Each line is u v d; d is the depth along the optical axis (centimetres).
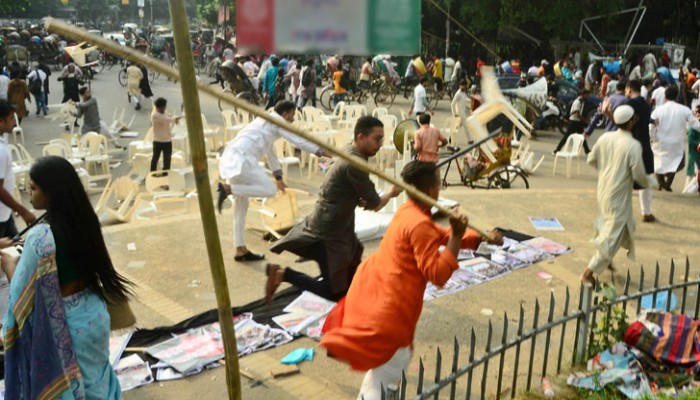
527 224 798
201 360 446
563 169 1343
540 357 466
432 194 348
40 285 276
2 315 442
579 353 446
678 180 1227
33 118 1934
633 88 804
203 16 4791
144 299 554
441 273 323
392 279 336
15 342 287
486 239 340
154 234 729
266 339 480
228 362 189
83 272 291
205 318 508
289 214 729
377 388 350
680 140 1004
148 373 430
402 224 339
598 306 445
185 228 751
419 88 1830
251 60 2595
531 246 705
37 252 276
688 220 837
